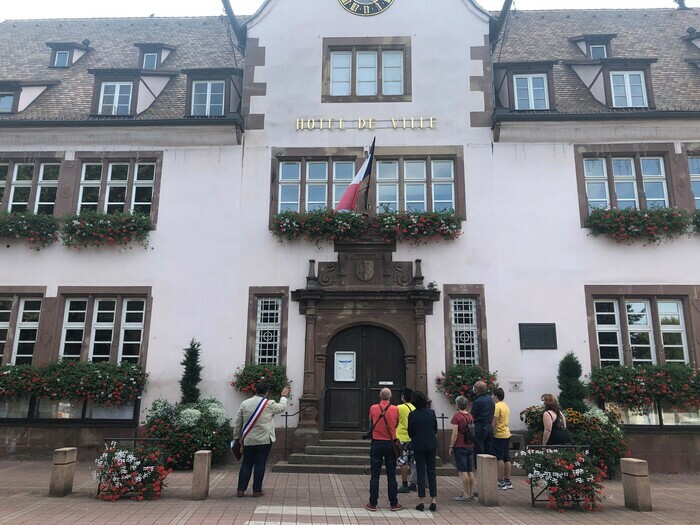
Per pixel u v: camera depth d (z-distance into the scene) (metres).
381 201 13.09
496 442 9.03
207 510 7.25
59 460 8.23
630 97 13.51
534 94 13.52
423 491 7.44
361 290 12.24
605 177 12.99
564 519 7.06
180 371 12.14
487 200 12.81
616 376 11.52
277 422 11.80
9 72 15.92
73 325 12.60
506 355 12.00
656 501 8.35
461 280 12.41
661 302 12.37
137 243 12.82
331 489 8.89
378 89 13.61
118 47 17.36
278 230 12.64
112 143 13.45
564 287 12.31
